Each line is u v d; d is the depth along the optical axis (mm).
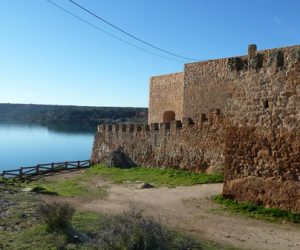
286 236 13156
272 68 15969
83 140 100312
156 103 39656
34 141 97062
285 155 15297
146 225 10859
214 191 20641
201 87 31203
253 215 15648
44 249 10695
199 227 14281
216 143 25234
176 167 27969
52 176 30625
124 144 32969
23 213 14945
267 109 16031
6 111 198375
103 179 27703
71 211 13234
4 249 10734
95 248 10406
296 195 14859
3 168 50781
